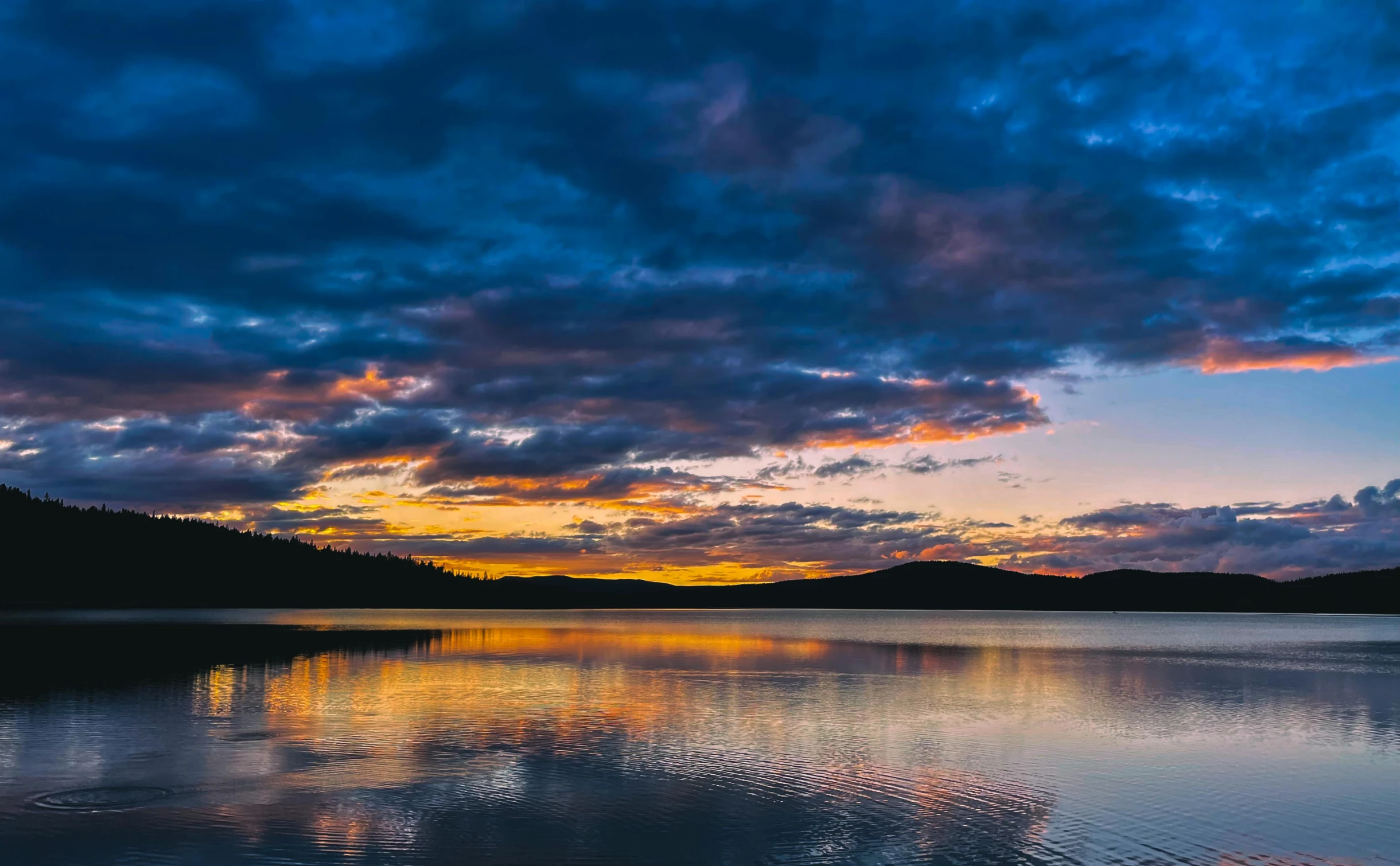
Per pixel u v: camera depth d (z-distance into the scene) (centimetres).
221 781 2461
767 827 2080
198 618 14675
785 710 3956
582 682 5066
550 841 1958
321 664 6025
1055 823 2138
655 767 2686
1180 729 3559
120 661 6047
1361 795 2441
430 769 2636
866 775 2616
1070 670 6431
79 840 1928
